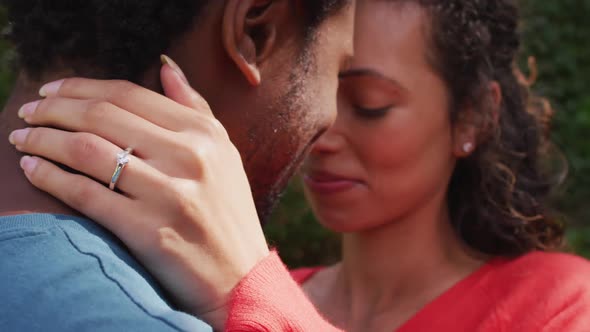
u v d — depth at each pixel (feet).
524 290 5.14
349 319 5.69
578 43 17.51
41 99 3.35
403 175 5.20
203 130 3.27
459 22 5.10
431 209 5.47
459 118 5.35
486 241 5.60
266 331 3.10
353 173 5.18
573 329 4.87
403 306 5.49
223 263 3.21
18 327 2.73
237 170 3.32
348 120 5.12
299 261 11.70
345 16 3.71
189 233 3.17
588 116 16.08
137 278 2.96
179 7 3.21
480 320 5.13
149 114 3.26
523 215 5.66
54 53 3.30
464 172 5.62
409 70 5.06
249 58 3.32
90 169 3.15
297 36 3.50
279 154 3.60
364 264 5.64
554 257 5.39
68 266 2.85
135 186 3.15
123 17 3.16
